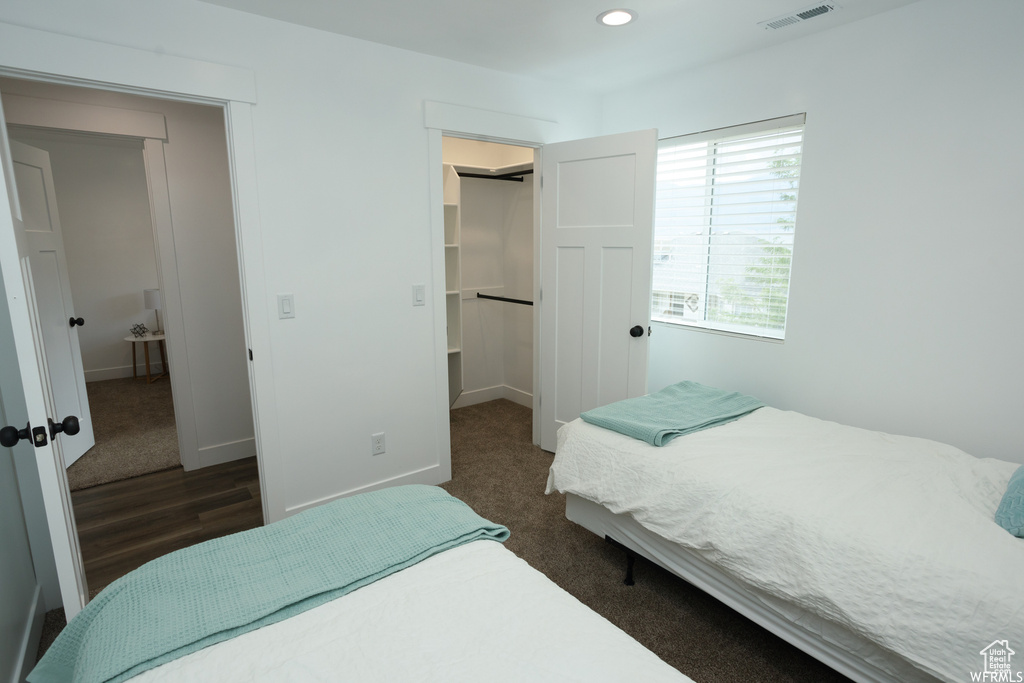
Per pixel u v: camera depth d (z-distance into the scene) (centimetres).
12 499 180
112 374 539
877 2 213
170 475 322
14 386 187
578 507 232
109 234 520
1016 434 204
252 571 129
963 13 202
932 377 224
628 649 107
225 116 222
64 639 121
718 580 176
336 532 145
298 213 238
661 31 242
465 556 140
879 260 235
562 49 263
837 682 165
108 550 246
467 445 363
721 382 305
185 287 310
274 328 238
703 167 306
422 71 267
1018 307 199
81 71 185
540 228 336
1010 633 116
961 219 210
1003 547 133
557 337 337
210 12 208
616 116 344
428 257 282
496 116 297
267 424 242
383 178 261
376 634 111
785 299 277
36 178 308
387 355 274
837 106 241
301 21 225
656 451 201
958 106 206
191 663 103
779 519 156
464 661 103
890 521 146
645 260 289
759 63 269
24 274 140
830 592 140
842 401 254
